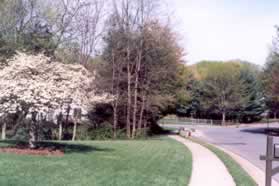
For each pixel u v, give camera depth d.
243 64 73.06
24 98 11.79
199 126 54.88
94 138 26.80
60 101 12.51
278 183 10.16
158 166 11.34
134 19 29.53
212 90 65.38
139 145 19.27
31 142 13.84
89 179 8.47
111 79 28.39
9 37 25.30
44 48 26.91
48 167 9.90
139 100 30.03
